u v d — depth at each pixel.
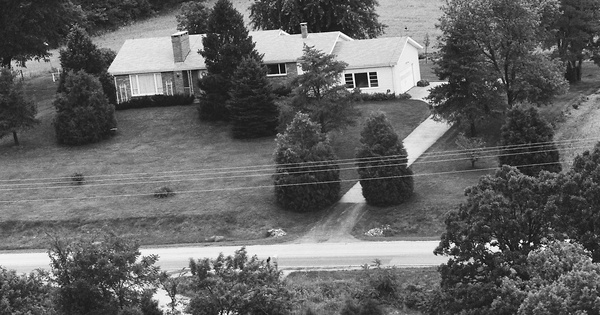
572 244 39.34
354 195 63.69
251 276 42.50
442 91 68.62
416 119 73.75
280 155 62.47
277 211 62.38
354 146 69.38
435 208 59.69
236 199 64.06
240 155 70.25
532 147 60.16
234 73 73.75
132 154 72.69
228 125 76.38
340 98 67.75
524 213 43.97
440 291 45.44
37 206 66.00
